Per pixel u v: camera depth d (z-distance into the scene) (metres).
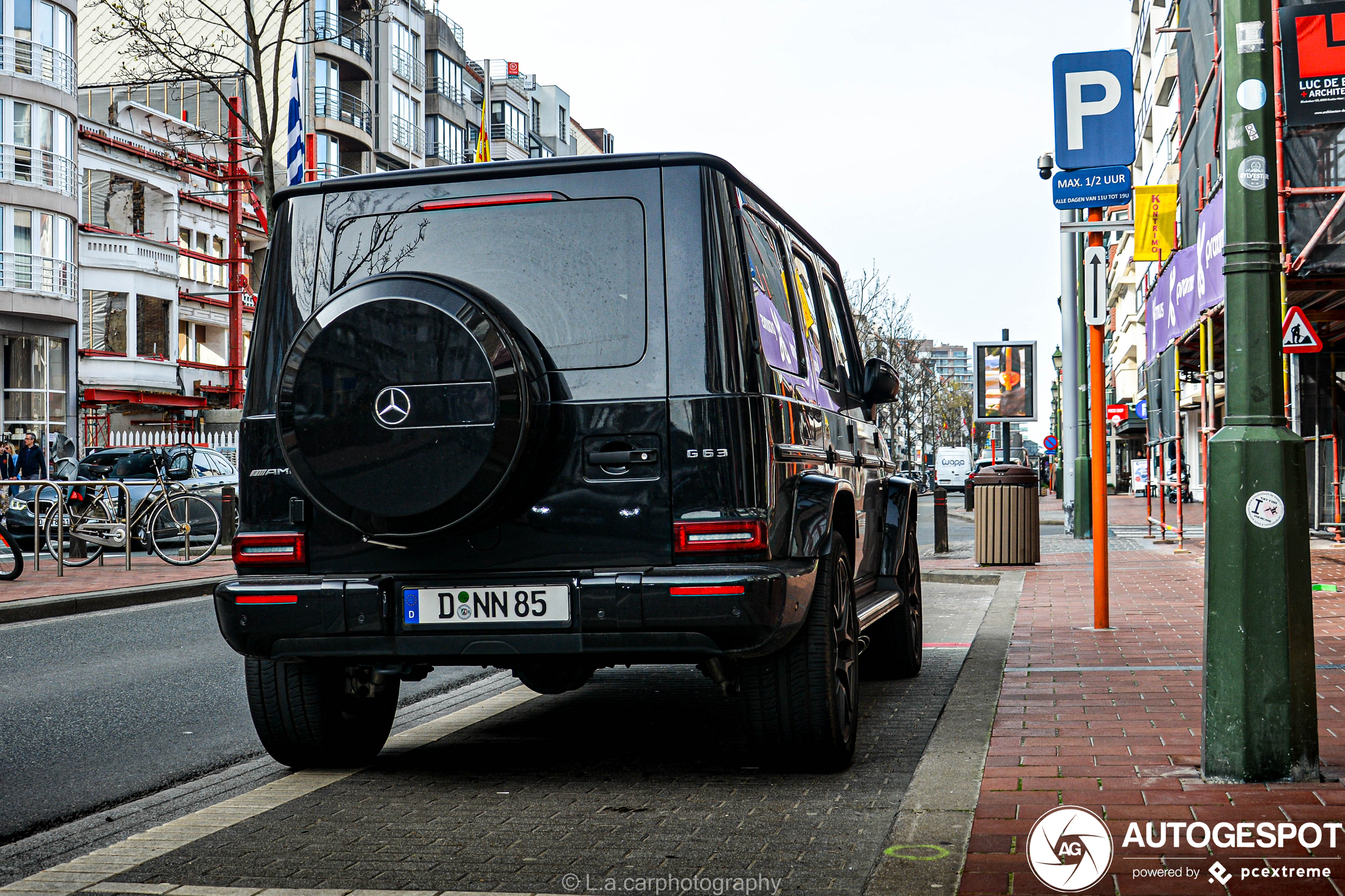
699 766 5.29
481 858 3.93
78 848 4.39
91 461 21.70
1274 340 4.27
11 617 12.02
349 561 4.78
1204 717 4.39
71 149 38.84
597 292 4.70
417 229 4.88
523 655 4.58
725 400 4.57
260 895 3.56
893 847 3.73
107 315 42.19
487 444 4.42
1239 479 4.27
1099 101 8.65
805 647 4.87
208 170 48.12
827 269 6.91
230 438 35.91
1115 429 64.50
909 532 7.70
